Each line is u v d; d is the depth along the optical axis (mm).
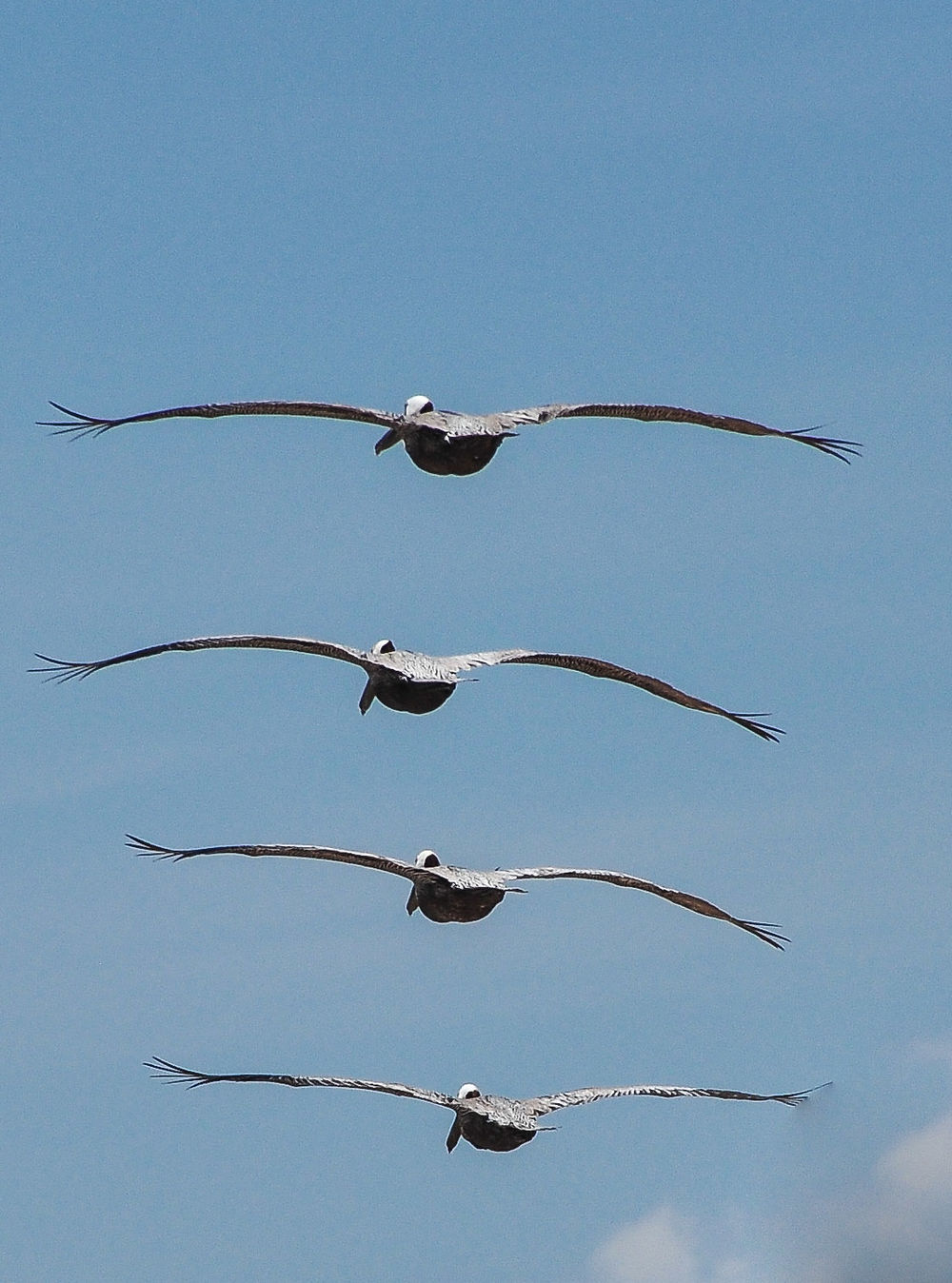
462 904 61344
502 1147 63344
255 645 59062
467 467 60562
